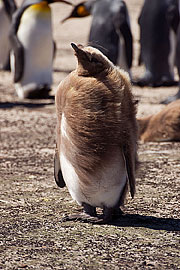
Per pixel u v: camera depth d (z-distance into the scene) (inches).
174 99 2321.6
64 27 5374.0
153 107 2225.6
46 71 2554.1
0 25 3528.5
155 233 757.3
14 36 2503.7
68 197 959.6
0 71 3666.3
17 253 671.8
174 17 2864.2
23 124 1879.9
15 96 2650.1
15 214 848.9
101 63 730.8
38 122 1923.0
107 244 708.0
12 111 2180.1
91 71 731.4
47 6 2485.2
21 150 1429.6
